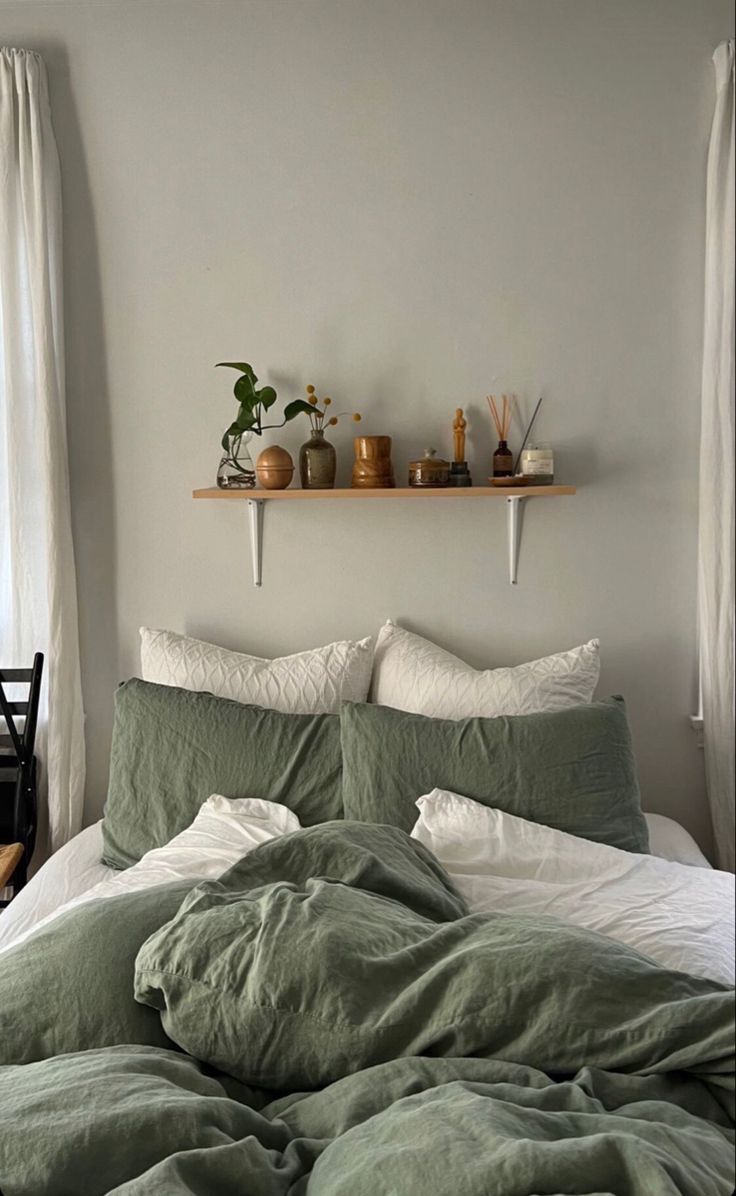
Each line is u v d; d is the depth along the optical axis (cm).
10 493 279
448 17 271
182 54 274
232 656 274
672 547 285
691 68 271
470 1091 126
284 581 287
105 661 290
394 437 283
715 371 272
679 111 272
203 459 284
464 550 286
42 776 289
